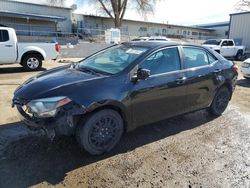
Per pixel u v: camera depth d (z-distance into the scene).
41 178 2.86
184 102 4.25
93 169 3.07
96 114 3.20
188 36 42.62
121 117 3.50
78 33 28.19
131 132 4.17
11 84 7.47
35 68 10.67
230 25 25.91
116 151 3.53
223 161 3.36
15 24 25.16
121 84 3.39
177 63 4.12
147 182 2.87
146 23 38.75
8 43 9.86
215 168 3.19
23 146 3.54
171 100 4.01
